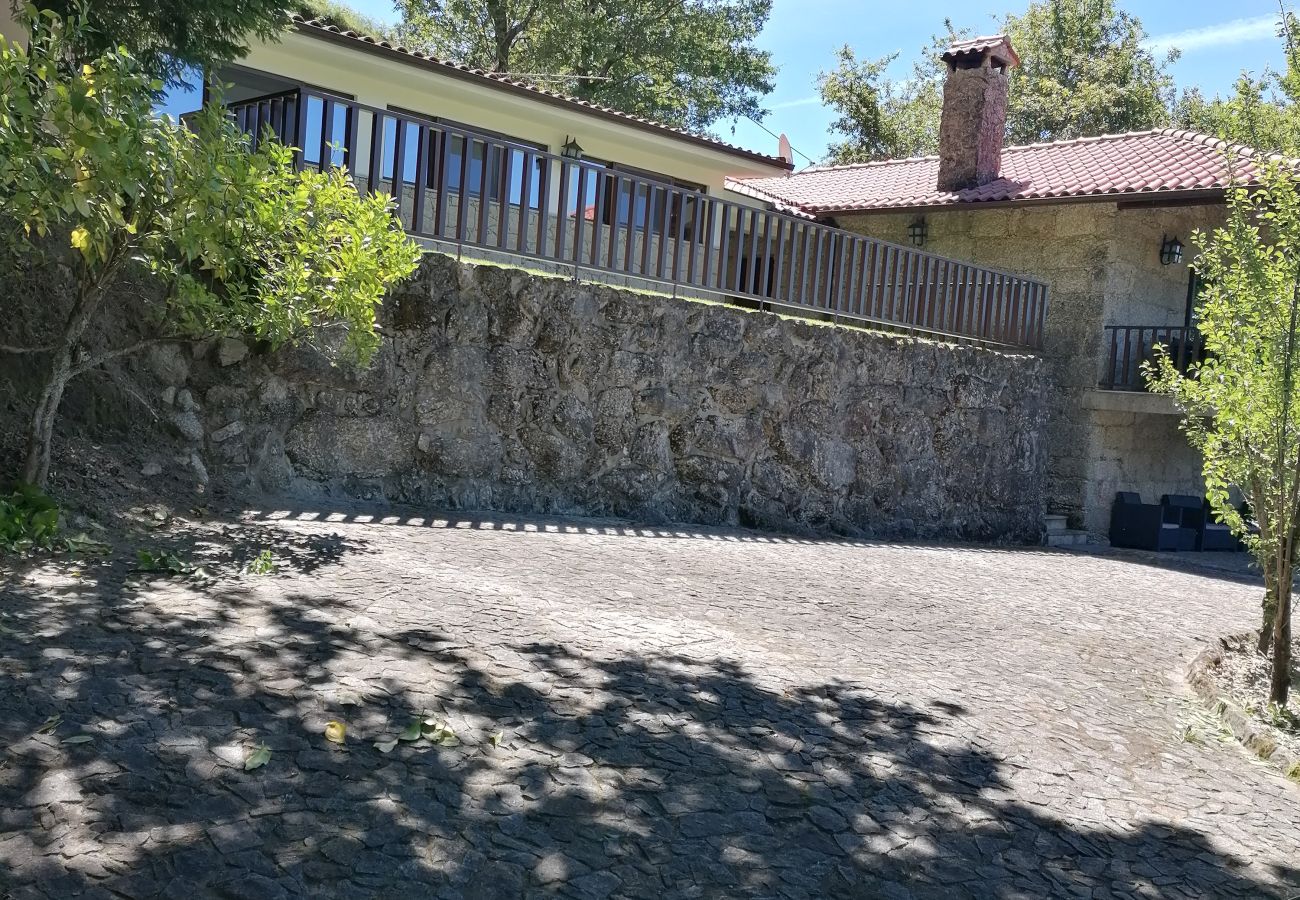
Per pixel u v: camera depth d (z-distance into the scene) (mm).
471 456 9070
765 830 3467
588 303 9797
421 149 8758
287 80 13164
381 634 4750
